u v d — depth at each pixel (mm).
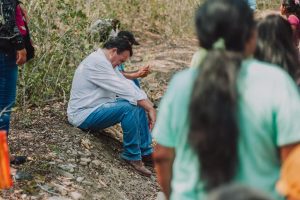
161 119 2320
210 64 2105
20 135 4914
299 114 2135
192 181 2180
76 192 4230
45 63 5914
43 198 4051
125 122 4969
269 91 2135
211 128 2072
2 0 4004
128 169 5004
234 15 2193
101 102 5117
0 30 4059
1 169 3197
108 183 4570
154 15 10047
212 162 2088
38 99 5664
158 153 2389
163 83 7328
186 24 10109
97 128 5184
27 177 4250
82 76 5129
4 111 4156
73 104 5203
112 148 5254
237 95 2088
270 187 2162
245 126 2115
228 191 1571
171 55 8750
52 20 6094
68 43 6117
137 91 5082
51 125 5191
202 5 2270
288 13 5078
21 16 4156
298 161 1976
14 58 4160
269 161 2168
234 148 2078
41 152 4668
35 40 5906
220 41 2213
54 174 4391
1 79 4172
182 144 2227
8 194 4008
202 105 2080
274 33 2867
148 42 9469
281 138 2135
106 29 6699
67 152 4770
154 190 4840
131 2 9734
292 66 2871
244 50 2244
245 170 2127
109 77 5039
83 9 6973
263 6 11648
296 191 1959
